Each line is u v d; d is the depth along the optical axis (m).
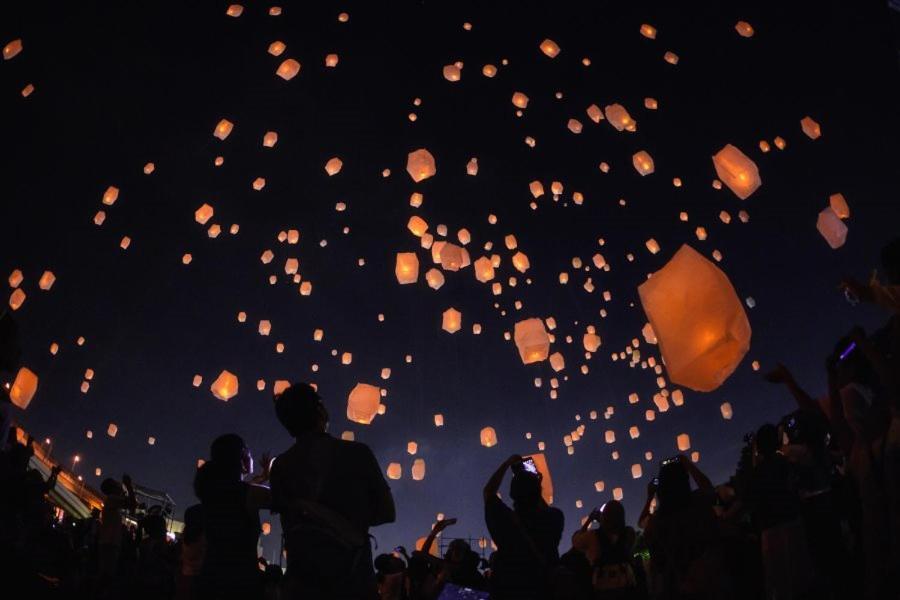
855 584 4.04
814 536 4.24
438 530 6.08
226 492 3.60
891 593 2.95
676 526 4.23
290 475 3.12
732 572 4.98
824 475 4.34
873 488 3.10
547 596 4.07
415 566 6.87
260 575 3.55
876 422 3.17
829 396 3.50
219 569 3.46
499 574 4.15
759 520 4.23
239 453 3.77
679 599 4.12
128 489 7.20
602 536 5.28
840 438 3.40
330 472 3.09
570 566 5.28
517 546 4.16
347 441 3.22
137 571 6.76
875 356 3.01
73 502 19.23
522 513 4.34
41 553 5.10
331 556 2.89
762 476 4.19
